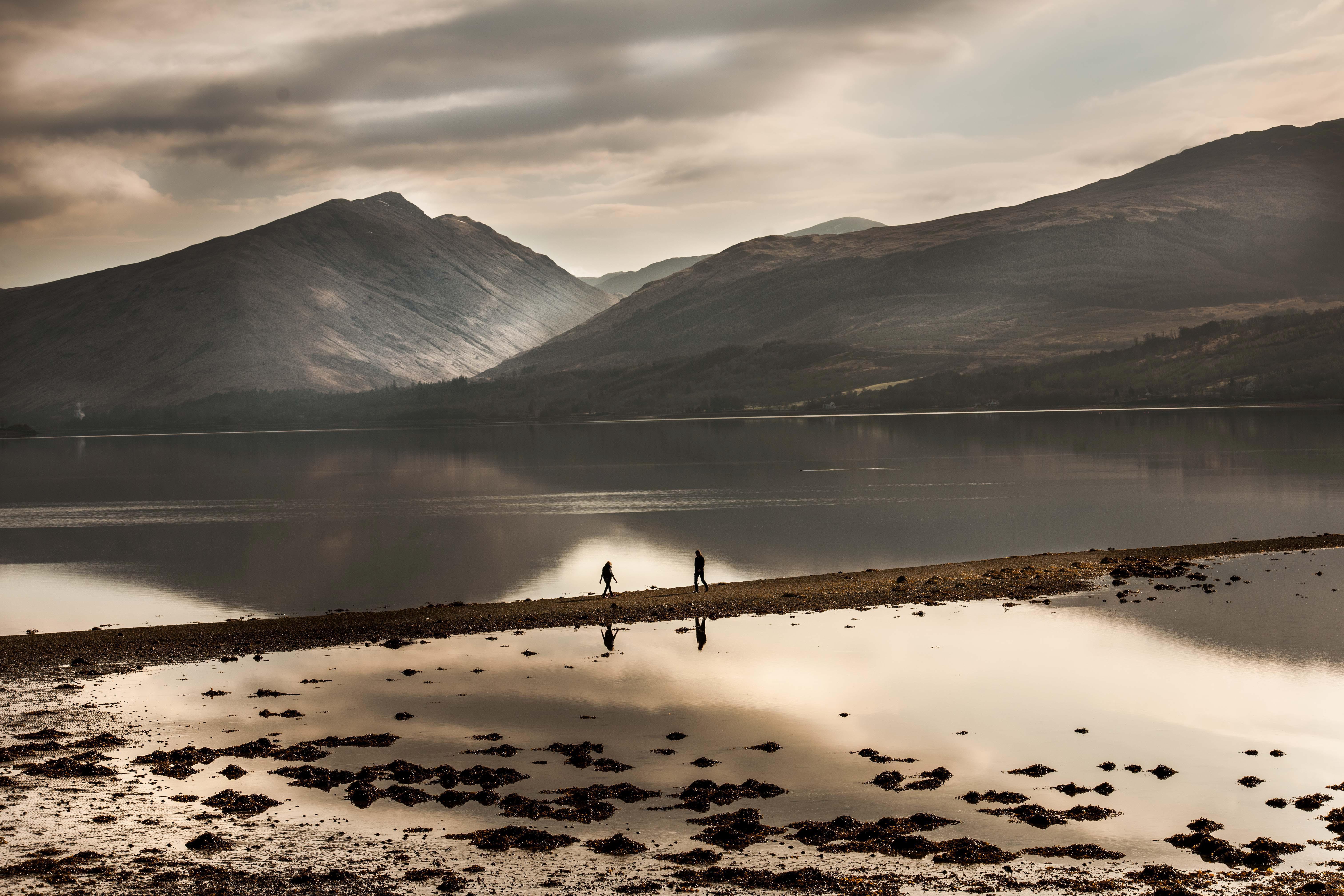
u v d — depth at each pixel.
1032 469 174.12
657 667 41.88
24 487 193.12
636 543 94.44
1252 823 25.95
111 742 32.47
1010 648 44.31
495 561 85.75
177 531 115.00
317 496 162.00
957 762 30.59
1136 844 24.81
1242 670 40.38
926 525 103.00
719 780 29.22
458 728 34.19
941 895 22.27
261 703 37.09
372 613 54.38
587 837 25.39
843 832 25.59
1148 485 140.50
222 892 22.70
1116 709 35.47
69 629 58.72
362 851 24.69
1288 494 124.00
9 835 25.56
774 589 58.97
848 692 38.03
